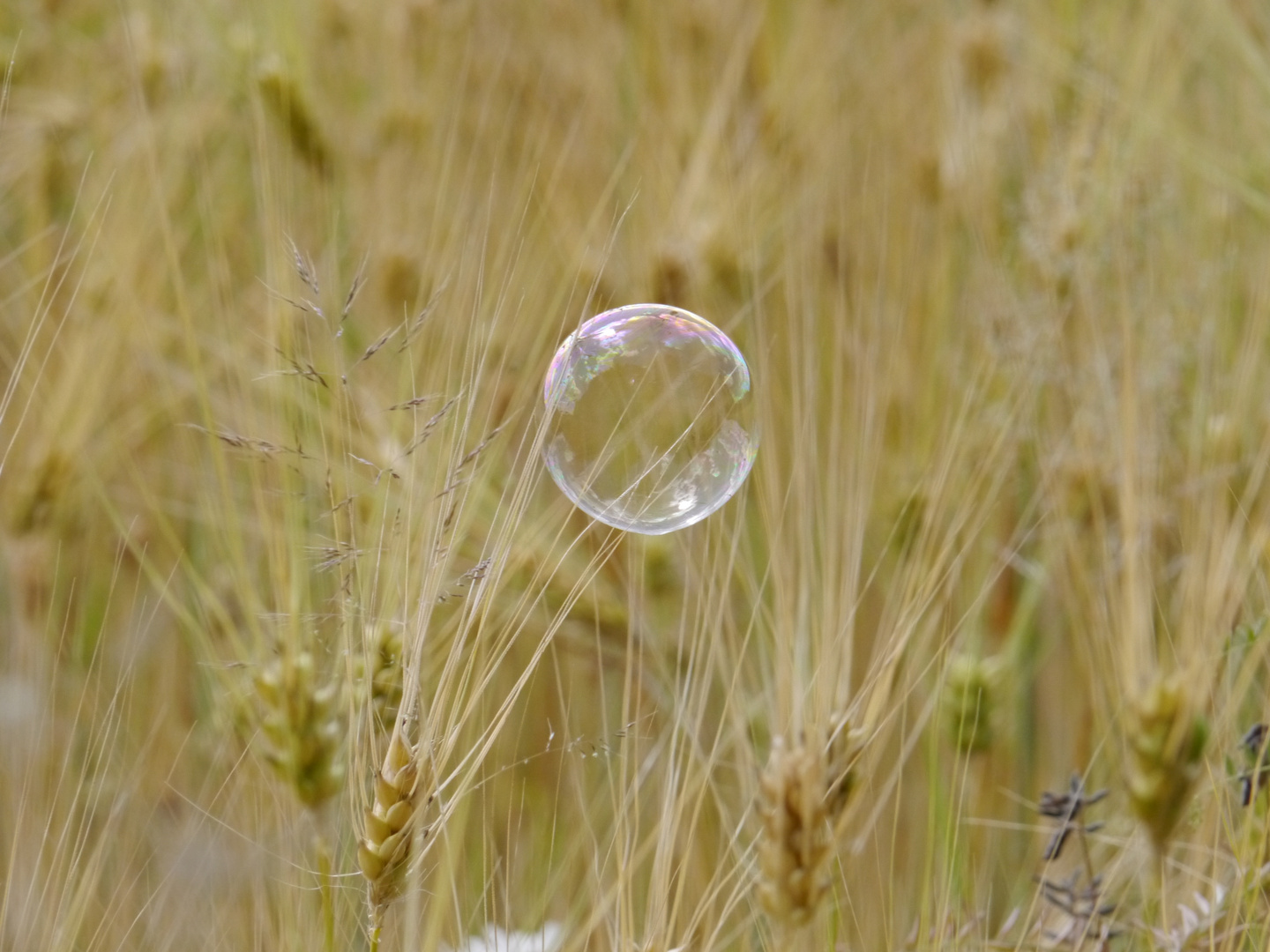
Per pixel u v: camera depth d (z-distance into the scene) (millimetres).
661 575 1975
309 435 1918
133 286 2068
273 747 1811
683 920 1869
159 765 1967
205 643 1891
